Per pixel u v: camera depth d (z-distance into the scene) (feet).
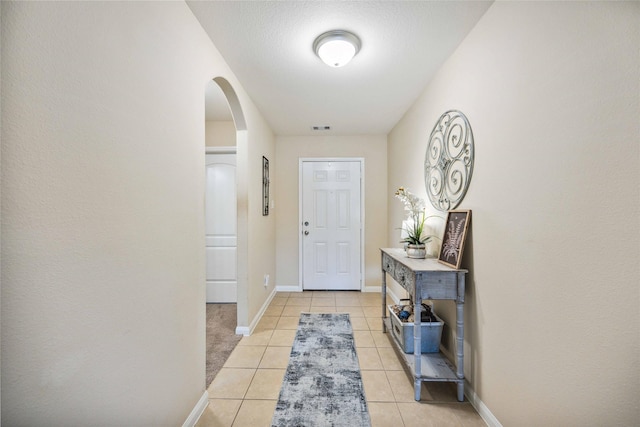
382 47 5.90
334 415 5.03
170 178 4.10
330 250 12.91
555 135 3.35
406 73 7.02
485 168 4.85
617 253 2.67
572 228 3.13
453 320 6.11
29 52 2.13
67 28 2.43
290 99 8.65
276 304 11.10
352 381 6.03
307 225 12.89
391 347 7.54
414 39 5.62
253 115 8.87
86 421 2.66
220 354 7.22
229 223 11.32
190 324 4.71
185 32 4.58
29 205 2.15
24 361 2.15
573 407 3.14
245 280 8.35
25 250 2.13
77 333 2.56
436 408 5.20
